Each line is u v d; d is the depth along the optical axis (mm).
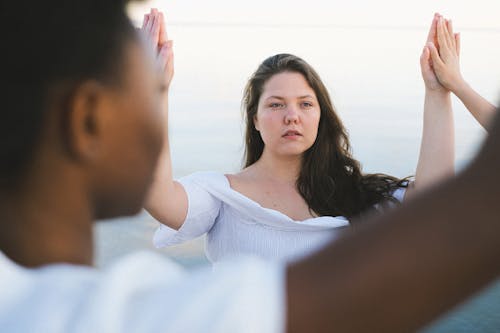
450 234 416
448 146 2861
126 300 434
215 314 419
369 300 419
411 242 421
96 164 511
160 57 2414
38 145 487
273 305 421
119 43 504
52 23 475
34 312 447
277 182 2963
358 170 3012
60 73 478
